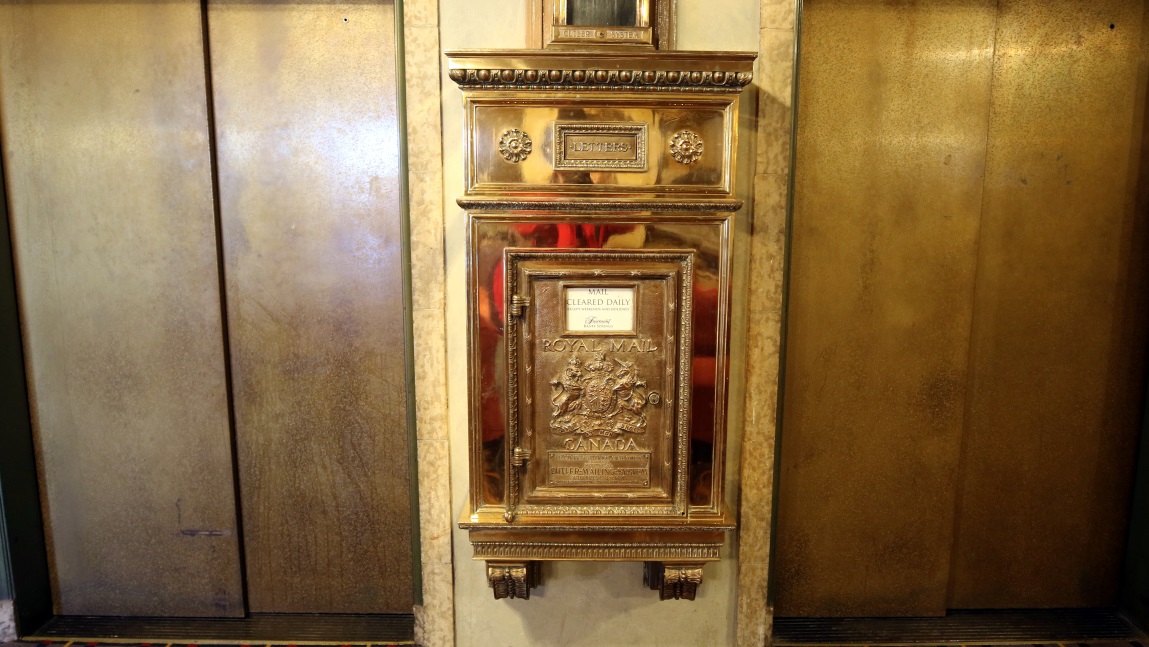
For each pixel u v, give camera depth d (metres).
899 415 1.91
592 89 1.34
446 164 1.62
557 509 1.45
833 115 1.80
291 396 1.93
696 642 1.78
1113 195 1.86
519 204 1.35
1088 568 2.01
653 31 1.53
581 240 1.37
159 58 1.78
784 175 1.60
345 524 1.98
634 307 1.40
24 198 1.84
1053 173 1.85
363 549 2.00
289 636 1.92
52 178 1.83
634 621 1.77
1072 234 1.87
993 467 1.96
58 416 1.92
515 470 1.43
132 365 1.90
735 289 1.66
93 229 1.85
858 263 1.85
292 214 1.87
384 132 1.83
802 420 1.91
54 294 1.88
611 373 1.41
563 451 1.44
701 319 1.40
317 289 1.89
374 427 1.94
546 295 1.39
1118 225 1.87
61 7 1.77
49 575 1.99
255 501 1.98
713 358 1.41
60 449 1.93
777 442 1.70
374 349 1.91
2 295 1.84
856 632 1.92
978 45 1.78
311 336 1.91
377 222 1.86
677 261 1.38
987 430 1.95
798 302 1.86
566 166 1.36
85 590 1.99
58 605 2.00
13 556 1.87
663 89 1.34
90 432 1.93
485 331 1.40
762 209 1.62
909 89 1.79
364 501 1.97
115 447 1.93
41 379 1.91
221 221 1.87
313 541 1.99
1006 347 1.91
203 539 1.97
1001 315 1.90
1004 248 1.88
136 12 1.77
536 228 1.37
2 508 1.85
